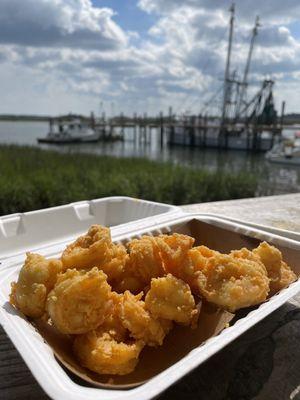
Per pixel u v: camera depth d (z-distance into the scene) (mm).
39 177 8164
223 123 36031
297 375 1021
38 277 929
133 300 958
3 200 6773
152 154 31062
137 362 892
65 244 1424
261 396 957
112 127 46625
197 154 31688
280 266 1174
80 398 637
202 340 974
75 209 2320
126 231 1500
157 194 8477
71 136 40188
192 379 999
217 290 1010
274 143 31312
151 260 1070
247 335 1160
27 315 920
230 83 36031
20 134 64750
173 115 42500
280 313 1258
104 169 11211
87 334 876
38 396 939
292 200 3092
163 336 946
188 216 1627
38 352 754
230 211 2734
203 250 1158
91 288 868
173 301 956
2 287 1046
